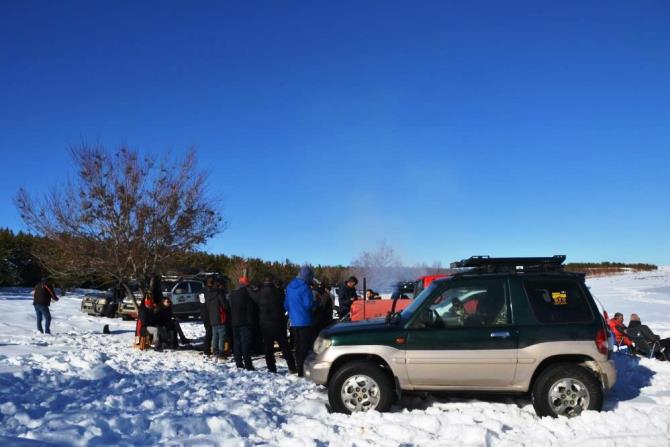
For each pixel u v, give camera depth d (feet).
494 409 22.48
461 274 23.52
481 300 22.81
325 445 18.10
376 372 22.20
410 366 22.16
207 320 39.40
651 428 19.66
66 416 19.58
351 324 24.45
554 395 21.35
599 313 22.36
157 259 52.49
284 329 33.50
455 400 24.48
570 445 18.17
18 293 118.01
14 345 41.55
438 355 22.07
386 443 18.29
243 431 19.40
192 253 55.67
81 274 53.83
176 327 44.21
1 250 125.08
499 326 22.13
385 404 22.08
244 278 35.14
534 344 21.81
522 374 21.84
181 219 51.85
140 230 50.60
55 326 61.36
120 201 50.14
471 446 18.21
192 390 25.72
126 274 52.11
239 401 23.08
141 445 17.47
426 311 22.80
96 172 50.19
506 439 18.95
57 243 51.78
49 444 16.55
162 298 44.14
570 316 22.26
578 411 21.27
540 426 20.15
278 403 24.08
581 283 22.70
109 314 75.41
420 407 23.56
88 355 33.63
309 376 23.12
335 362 22.95
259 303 33.22
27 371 26.86
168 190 52.01
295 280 31.91
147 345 42.29
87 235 51.16
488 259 23.86
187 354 39.96
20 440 16.43
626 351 39.65
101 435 17.80
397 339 22.41
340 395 22.22
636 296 122.62
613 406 22.70
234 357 35.19
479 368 21.91
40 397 22.50
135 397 23.09
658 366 30.86
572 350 21.67
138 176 51.11
